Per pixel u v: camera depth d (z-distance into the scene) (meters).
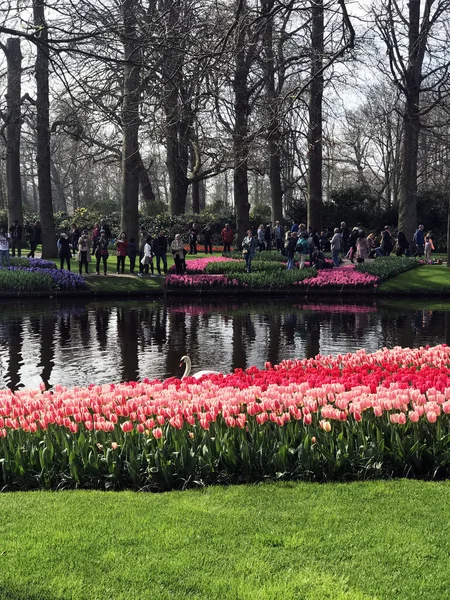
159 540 4.98
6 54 25.27
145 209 47.34
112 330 18.64
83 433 6.85
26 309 23.45
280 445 6.61
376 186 72.75
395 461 6.67
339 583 4.29
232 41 12.57
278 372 8.82
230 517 5.45
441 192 49.41
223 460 6.60
